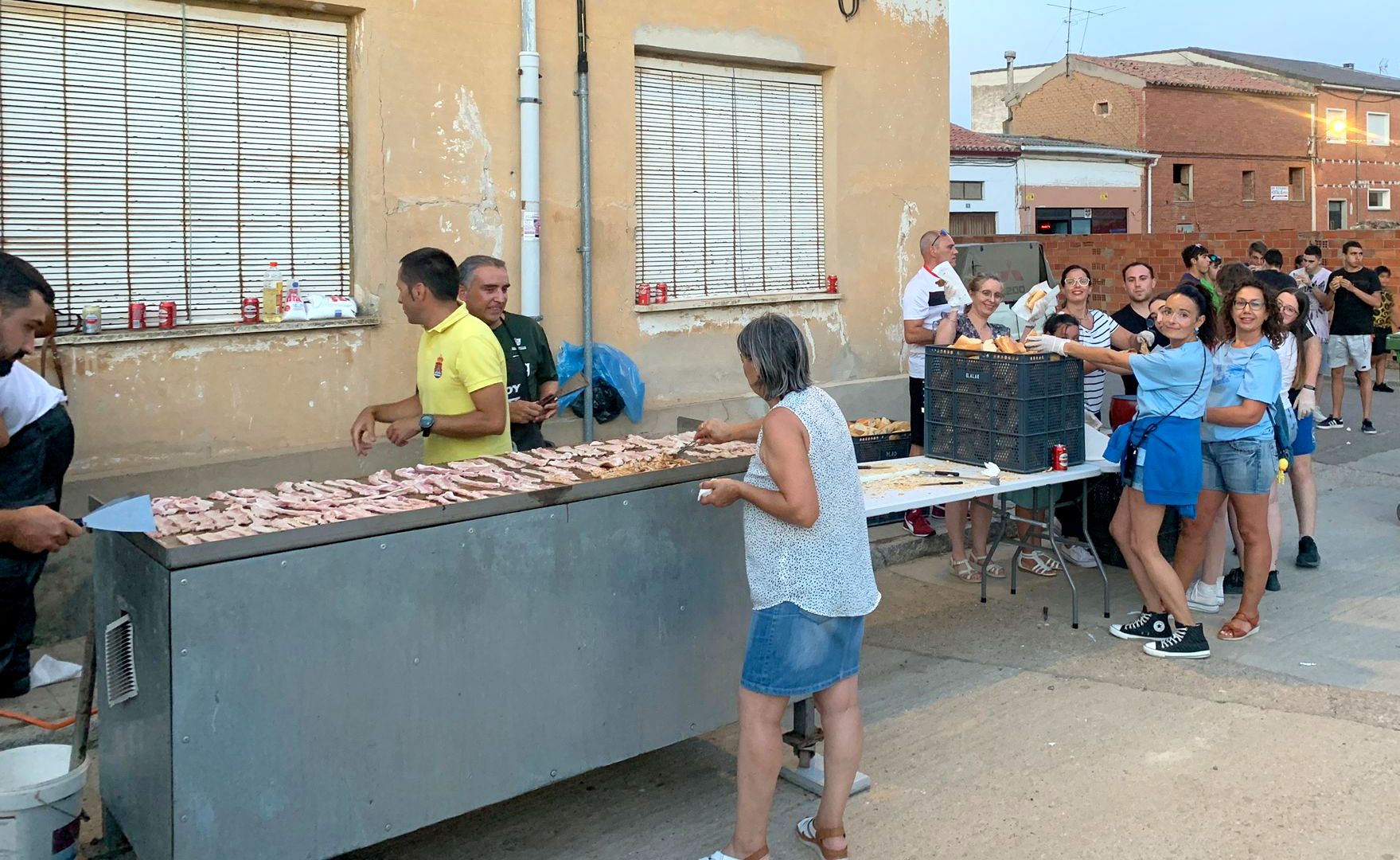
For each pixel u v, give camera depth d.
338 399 5.96
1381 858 3.58
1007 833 3.83
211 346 5.55
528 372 5.68
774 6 7.70
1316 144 35.28
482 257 5.12
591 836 3.92
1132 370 5.40
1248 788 4.09
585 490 3.61
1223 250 17.98
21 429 4.40
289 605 3.02
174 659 2.85
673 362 7.45
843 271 8.34
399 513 3.21
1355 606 6.18
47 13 5.08
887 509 4.90
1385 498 8.69
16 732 4.38
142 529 2.94
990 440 5.85
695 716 4.01
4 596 4.52
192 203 5.55
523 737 3.54
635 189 7.13
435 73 6.15
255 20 5.66
